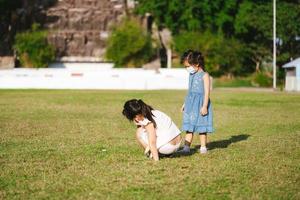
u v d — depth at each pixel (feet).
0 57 229.66
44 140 50.70
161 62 240.12
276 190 30.09
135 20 241.55
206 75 42.09
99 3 255.09
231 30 244.22
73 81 188.44
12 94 140.77
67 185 31.24
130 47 226.38
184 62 42.83
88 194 29.19
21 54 229.66
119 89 180.04
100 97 126.62
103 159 39.52
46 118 73.72
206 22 238.27
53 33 239.71
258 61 239.71
